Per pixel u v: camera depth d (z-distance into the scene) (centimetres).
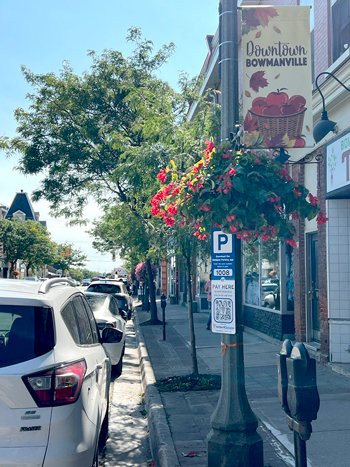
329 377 973
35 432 392
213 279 548
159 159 916
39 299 436
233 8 580
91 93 1908
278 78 698
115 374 1165
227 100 573
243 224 503
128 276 6012
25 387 396
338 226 1066
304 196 533
